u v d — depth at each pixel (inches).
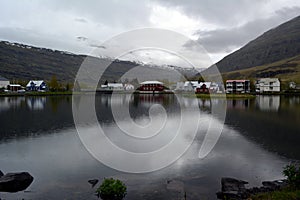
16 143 658.2
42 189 381.1
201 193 366.9
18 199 349.7
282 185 380.5
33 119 1053.8
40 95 2506.2
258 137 723.4
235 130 821.2
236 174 443.8
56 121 1000.9
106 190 352.5
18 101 1907.0
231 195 349.4
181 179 421.1
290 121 1004.6
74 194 364.2
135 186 392.5
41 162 508.7
